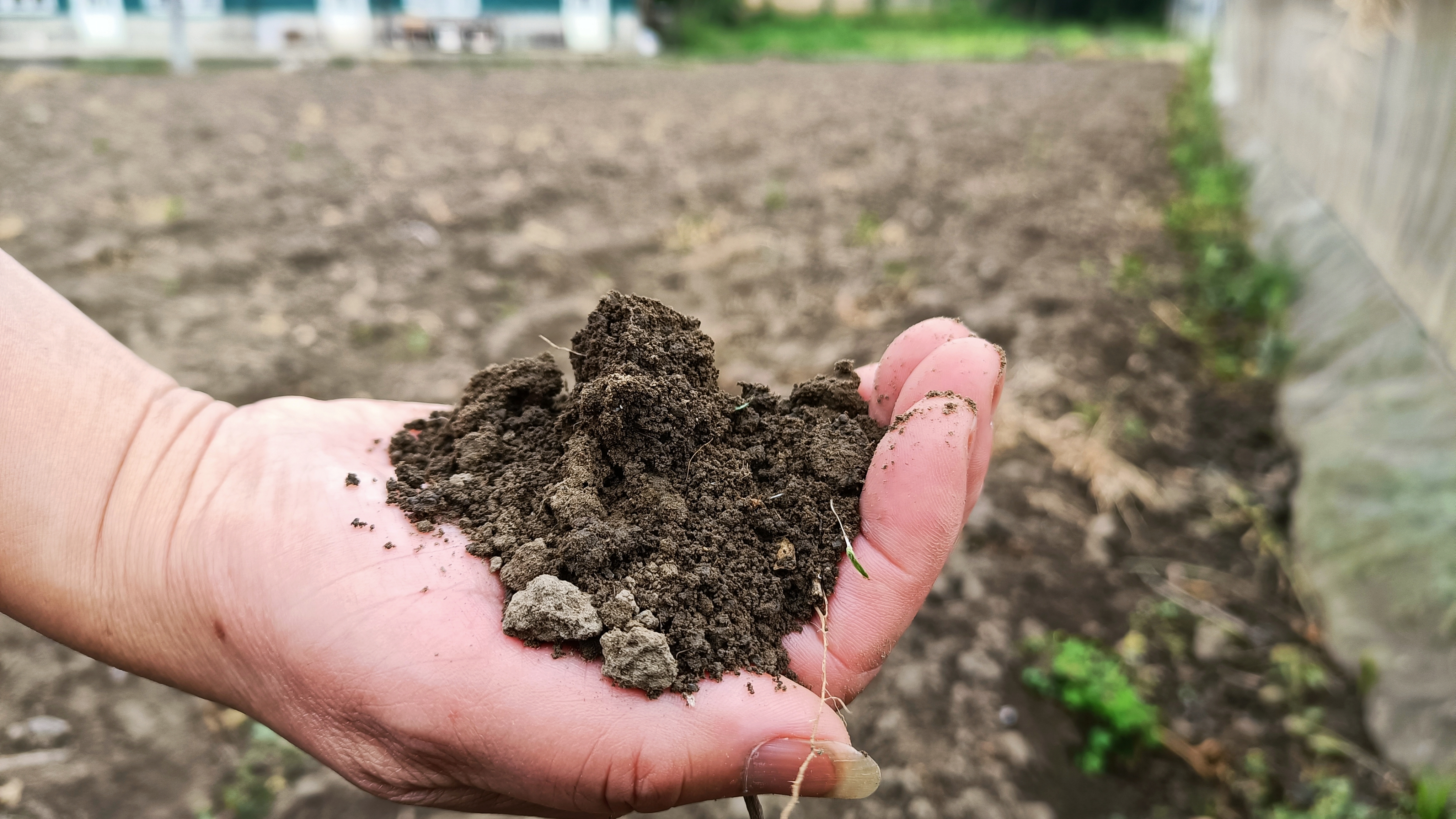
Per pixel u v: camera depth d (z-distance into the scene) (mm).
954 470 152
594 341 171
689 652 138
